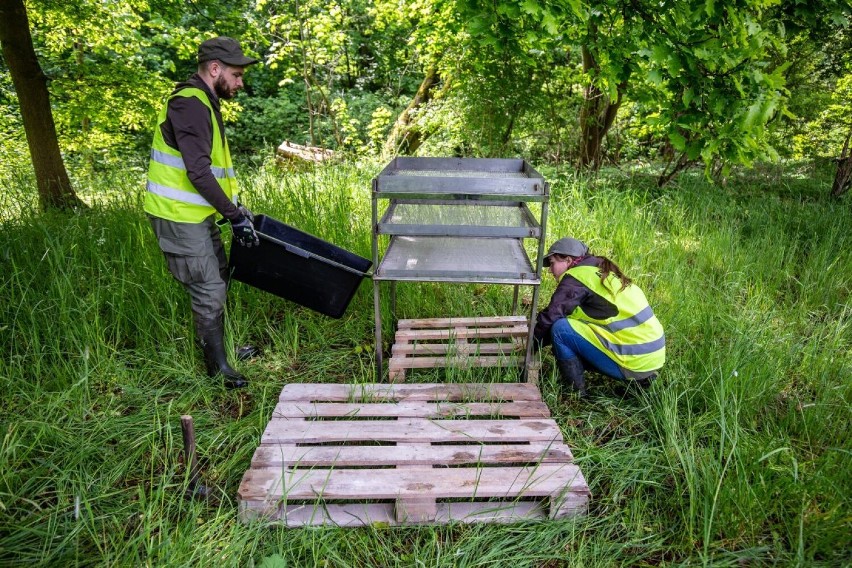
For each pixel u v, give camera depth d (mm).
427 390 3016
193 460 2270
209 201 2881
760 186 7230
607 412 3014
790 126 7785
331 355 3549
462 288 4305
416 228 2900
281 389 3188
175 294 3709
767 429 2699
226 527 2230
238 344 3568
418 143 9945
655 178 7383
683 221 5664
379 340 3148
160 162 2900
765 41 3230
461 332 3617
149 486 2434
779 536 2215
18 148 7992
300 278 3180
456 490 2248
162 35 7805
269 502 2217
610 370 3014
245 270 3201
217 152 3000
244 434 2752
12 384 2869
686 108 3152
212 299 3078
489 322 3781
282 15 9812
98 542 2002
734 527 2205
